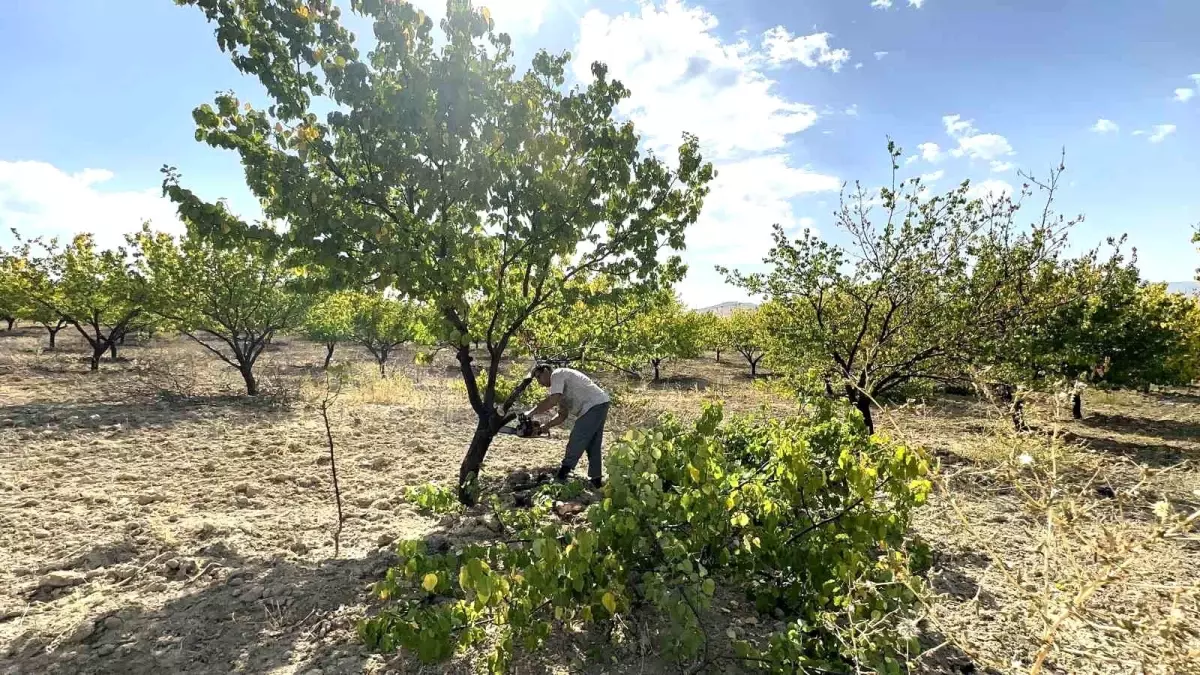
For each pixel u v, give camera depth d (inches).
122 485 233.9
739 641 120.1
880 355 308.7
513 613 115.1
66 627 132.9
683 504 131.5
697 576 120.0
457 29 199.3
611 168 217.5
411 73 196.5
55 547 174.4
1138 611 98.1
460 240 204.5
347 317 797.9
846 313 337.4
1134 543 86.4
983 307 296.5
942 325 289.7
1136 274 382.3
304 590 151.8
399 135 195.6
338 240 185.8
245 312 482.0
